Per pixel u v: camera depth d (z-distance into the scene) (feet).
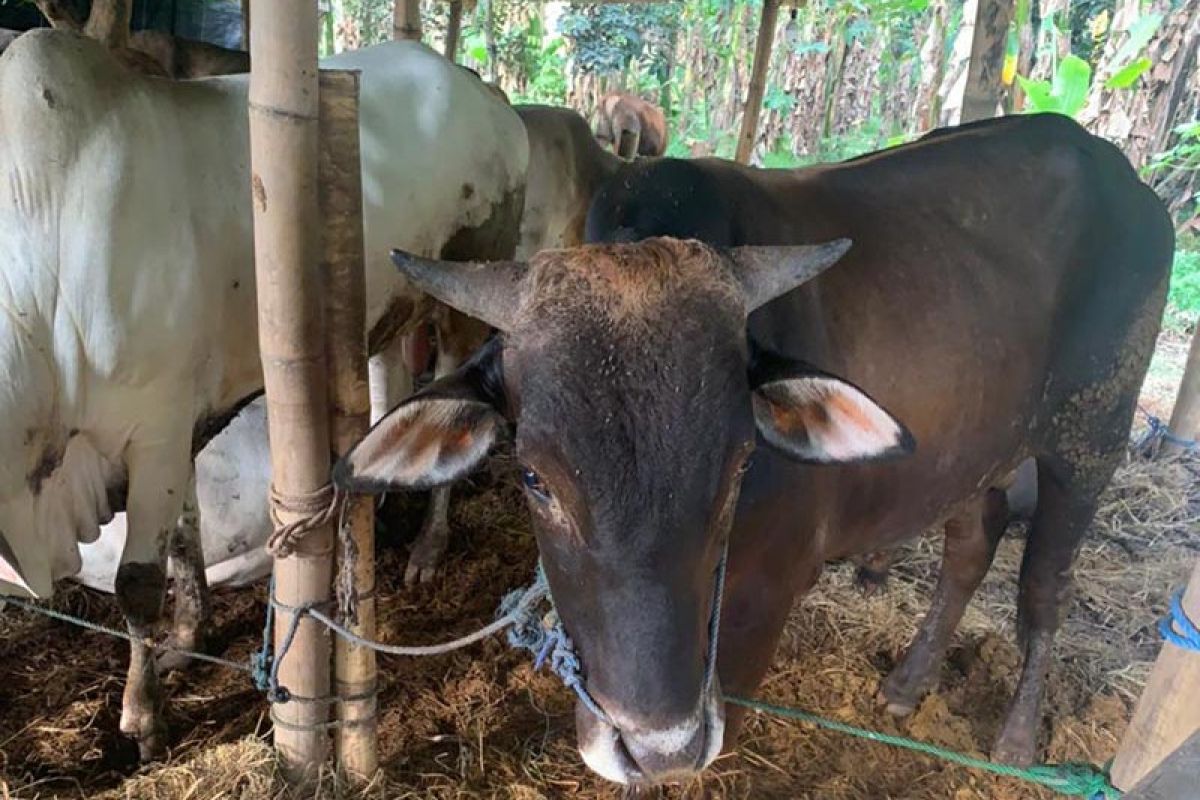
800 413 6.95
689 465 5.79
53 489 9.95
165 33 19.60
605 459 5.72
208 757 10.59
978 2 16.94
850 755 11.87
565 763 11.56
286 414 8.88
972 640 13.99
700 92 51.70
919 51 43.86
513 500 17.33
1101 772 7.79
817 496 8.39
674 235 7.89
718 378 5.94
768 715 12.33
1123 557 16.48
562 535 6.15
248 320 10.96
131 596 10.48
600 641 6.02
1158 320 11.22
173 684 12.49
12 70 9.08
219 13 27.12
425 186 12.75
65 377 9.50
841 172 10.09
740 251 6.88
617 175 8.57
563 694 12.72
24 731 11.48
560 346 5.89
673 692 5.82
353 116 8.62
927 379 9.30
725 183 8.55
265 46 7.82
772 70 48.42
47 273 9.21
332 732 10.80
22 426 9.23
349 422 9.31
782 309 8.17
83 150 9.30
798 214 9.04
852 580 15.12
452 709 12.35
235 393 11.34
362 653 10.24
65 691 12.21
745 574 8.11
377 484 6.68
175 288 9.96
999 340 9.95
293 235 8.34
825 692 12.89
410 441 6.60
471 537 16.29
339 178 8.66
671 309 5.97
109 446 10.17
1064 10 37.42
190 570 12.58
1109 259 10.81
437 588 14.98
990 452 10.38
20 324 9.14
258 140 8.10
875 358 8.96
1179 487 18.70
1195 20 35.24
